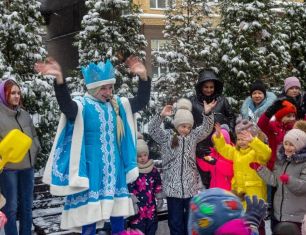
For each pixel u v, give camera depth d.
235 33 7.37
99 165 3.63
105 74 3.72
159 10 13.27
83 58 7.47
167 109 4.50
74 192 3.54
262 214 2.15
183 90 7.46
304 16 8.57
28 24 6.41
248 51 7.15
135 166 3.80
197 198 1.86
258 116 5.55
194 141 4.49
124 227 4.10
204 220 1.78
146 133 7.18
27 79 6.41
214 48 7.45
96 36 7.37
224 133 4.73
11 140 2.70
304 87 8.45
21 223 4.42
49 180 3.65
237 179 4.29
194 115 5.16
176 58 7.52
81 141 3.58
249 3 7.39
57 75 3.39
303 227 2.80
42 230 5.11
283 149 3.96
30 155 4.39
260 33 7.38
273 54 7.34
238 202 1.82
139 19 7.62
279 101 4.53
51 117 6.45
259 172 4.00
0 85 4.34
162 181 4.61
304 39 8.73
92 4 7.54
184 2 7.72
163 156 4.57
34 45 6.46
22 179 4.37
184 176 4.43
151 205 4.60
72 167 3.52
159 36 13.22
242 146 4.30
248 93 7.21
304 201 3.82
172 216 4.49
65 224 3.67
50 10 13.27
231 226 1.74
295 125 4.17
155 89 7.84
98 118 3.67
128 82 7.40
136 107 3.87
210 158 4.66
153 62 8.09
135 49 7.59
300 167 3.83
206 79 5.16
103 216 3.55
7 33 6.20
